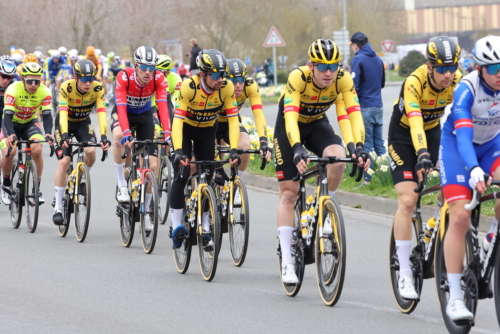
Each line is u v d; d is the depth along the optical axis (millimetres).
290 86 13844
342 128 14289
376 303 13578
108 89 70125
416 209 13047
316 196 13875
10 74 22656
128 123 19781
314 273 16672
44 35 99812
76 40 95438
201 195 15898
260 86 95250
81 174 20094
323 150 14508
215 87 15539
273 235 20562
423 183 11906
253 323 12180
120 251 18859
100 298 13875
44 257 17844
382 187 24750
